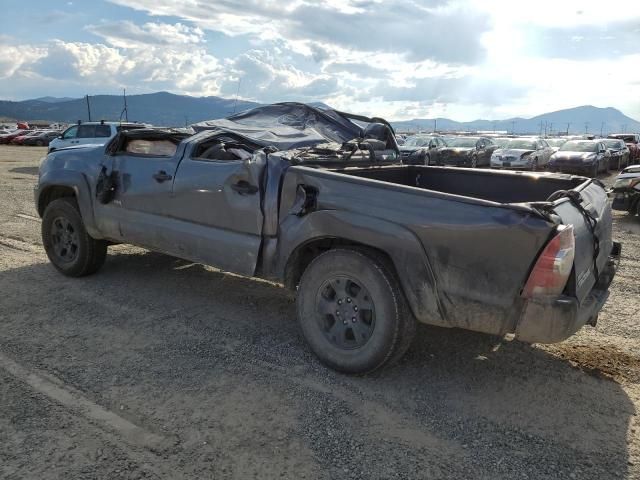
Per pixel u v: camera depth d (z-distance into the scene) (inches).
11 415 122.6
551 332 122.7
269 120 221.6
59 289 211.6
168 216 186.5
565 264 120.0
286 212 157.3
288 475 105.5
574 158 850.1
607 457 114.1
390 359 140.9
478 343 170.2
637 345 172.7
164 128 215.8
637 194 412.2
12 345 159.6
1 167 804.0
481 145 971.9
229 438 116.8
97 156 210.8
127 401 130.3
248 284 224.1
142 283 221.3
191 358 154.6
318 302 150.3
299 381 142.8
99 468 105.3
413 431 121.6
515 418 128.3
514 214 121.3
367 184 141.5
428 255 130.9
